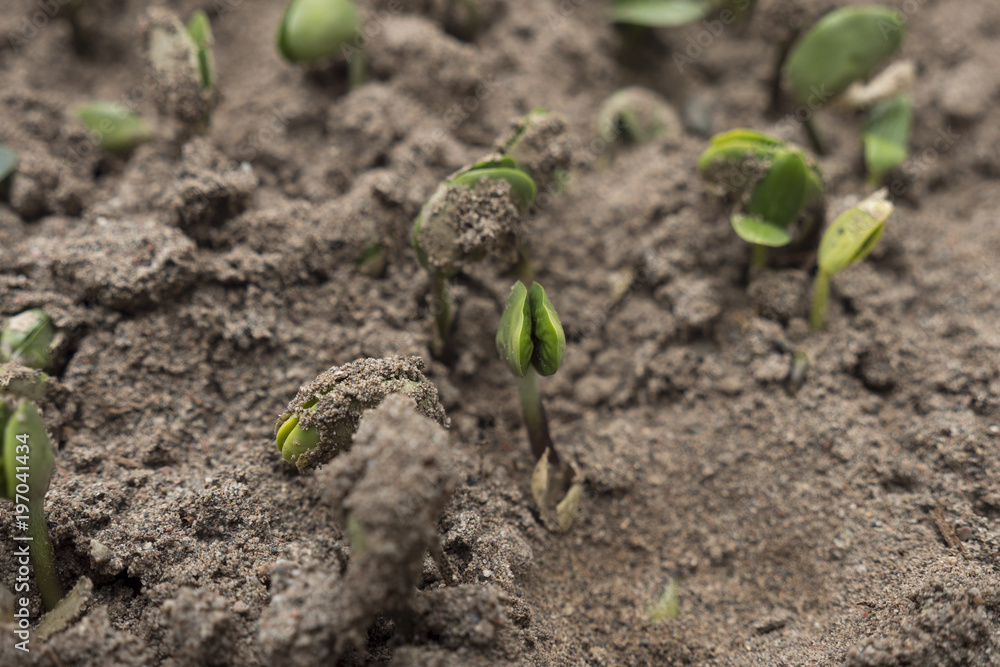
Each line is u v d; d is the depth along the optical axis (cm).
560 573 35
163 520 33
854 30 37
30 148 38
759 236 35
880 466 35
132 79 40
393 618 32
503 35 40
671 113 39
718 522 35
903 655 32
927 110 40
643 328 37
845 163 39
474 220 34
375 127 38
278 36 38
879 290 37
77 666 32
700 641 34
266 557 33
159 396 35
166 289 35
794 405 36
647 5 40
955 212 39
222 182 36
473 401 36
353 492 31
